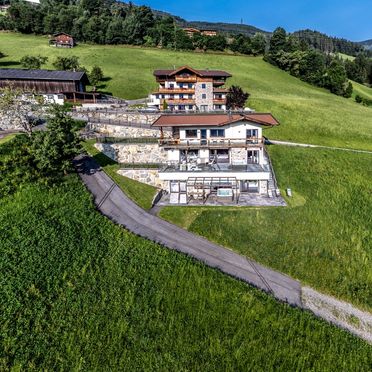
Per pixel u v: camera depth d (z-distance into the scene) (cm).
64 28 13050
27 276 2289
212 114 4316
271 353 2047
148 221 3234
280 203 3634
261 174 3625
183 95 7031
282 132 5931
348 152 5234
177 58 11262
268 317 2267
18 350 1861
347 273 2873
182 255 2752
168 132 4950
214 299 2353
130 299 2266
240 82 9250
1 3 19200
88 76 7969
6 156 3534
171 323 2138
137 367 1878
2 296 2125
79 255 2569
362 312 2600
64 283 2311
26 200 3039
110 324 2086
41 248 2541
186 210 3447
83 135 4662
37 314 2069
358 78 13712
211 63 11138
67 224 2852
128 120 5516
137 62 10431
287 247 3059
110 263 2552
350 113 7450
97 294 2280
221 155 4191
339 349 2148
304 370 1984
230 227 3222
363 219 3562
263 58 12562
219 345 2041
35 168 3469
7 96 4059
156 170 3966
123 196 3562
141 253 2708
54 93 6694
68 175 3609
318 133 6038
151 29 13488
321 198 3906
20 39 12075
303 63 10969
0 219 2764
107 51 11294
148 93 8094
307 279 2805
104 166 4047
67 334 1994
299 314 2344
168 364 1909
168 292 2375
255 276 2733
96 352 1922
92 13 15675
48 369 1805
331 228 3344
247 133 4131
